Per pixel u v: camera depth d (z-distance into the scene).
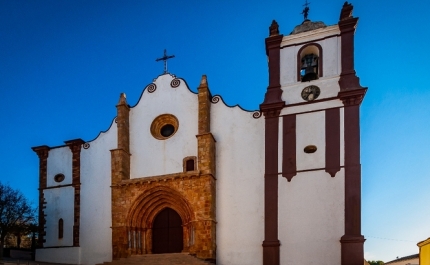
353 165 26.56
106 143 34.59
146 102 34.59
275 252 26.95
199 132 31.31
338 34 29.89
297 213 27.25
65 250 33.00
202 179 29.72
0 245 30.80
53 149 36.22
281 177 28.31
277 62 31.03
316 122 28.44
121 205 31.27
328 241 26.02
